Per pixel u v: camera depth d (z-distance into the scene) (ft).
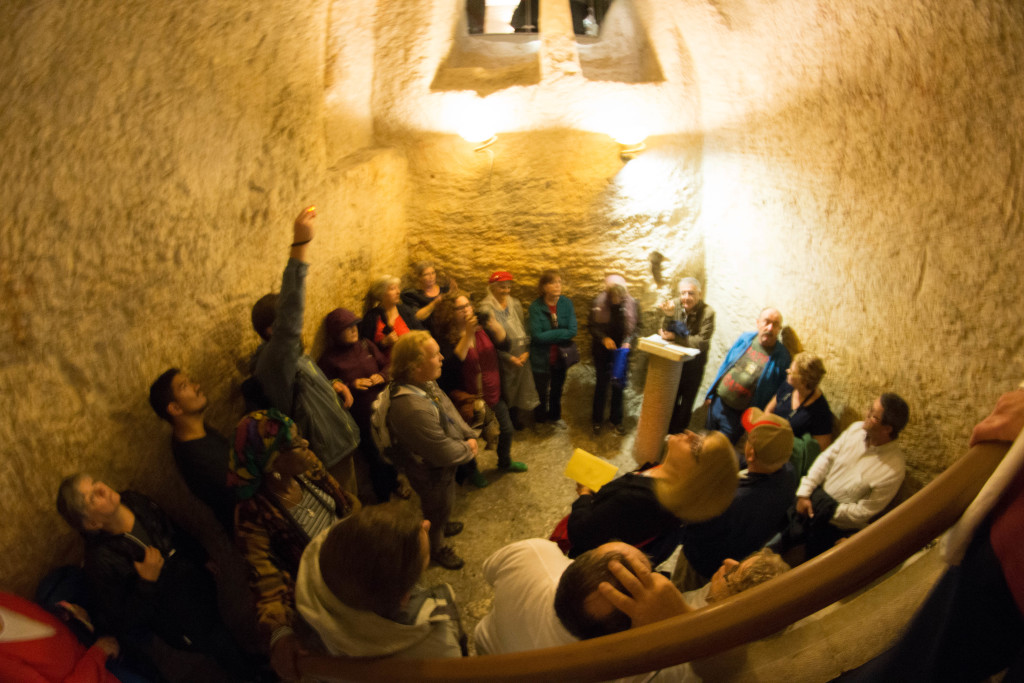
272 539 7.00
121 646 7.16
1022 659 2.85
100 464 7.67
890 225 10.19
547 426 16.25
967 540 2.85
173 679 8.25
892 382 10.39
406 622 4.70
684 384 15.10
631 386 17.51
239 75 10.17
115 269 7.85
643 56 16.48
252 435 6.75
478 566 11.72
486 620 6.29
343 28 13.57
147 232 8.36
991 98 7.91
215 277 9.84
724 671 4.00
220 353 10.03
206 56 9.32
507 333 14.65
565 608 4.66
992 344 8.27
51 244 6.93
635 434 15.87
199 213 9.39
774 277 14.02
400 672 4.25
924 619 3.28
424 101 15.57
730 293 16.21
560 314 15.39
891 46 9.64
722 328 16.79
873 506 9.11
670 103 15.76
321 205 12.75
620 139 15.85
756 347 13.15
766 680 3.86
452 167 16.10
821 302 12.35
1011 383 8.02
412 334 9.75
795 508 10.07
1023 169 7.54
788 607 3.02
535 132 15.83
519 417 15.98
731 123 15.16
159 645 8.23
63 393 7.15
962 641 3.05
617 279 14.88
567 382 17.60
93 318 7.55
